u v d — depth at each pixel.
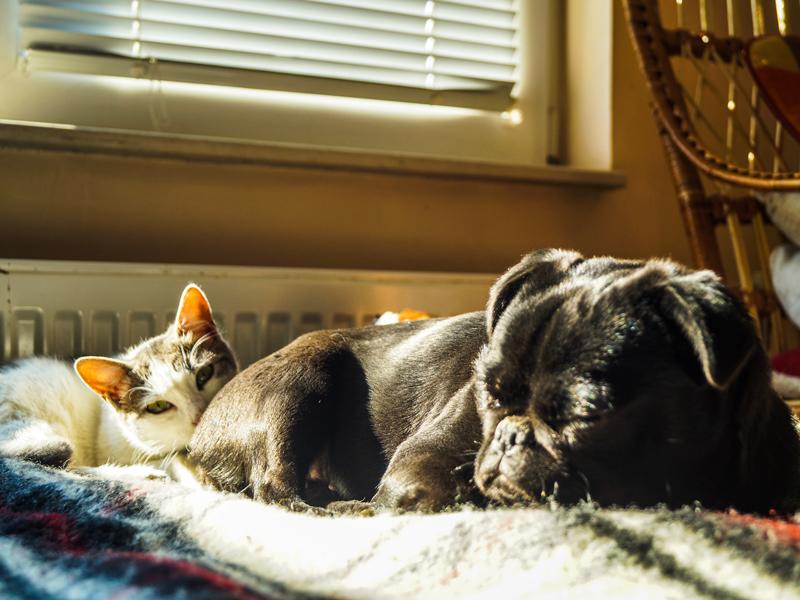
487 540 0.80
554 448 0.98
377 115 2.57
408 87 2.56
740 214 2.37
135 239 2.17
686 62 2.87
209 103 2.36
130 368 1.74
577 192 2.74
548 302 1.07
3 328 1.87
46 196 2.08
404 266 2.51
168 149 2.10
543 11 2.79
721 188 2.54
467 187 2.59
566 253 1.24
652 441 0.98
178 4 2.29
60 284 1.91
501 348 1.07
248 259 2.29
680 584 0.66
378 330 1.48
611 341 0.97
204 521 0.97
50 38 2.16
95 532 0.92
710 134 2.91
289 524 0.95
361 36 2.52
